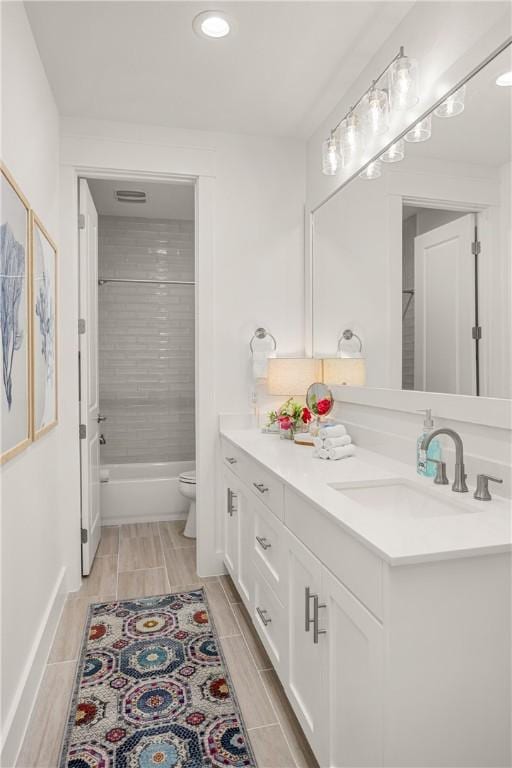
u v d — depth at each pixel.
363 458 2.10
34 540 1.95
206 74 2.34
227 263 2.97
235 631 2.35
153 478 4.21
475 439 1.61
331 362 2.72
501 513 1.33
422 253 1.88
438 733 1.12
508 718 1.17
